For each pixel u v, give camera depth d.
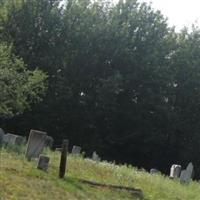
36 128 52.03
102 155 55.00
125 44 56.72
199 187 25.34
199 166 56.47
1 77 34.72
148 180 21.00
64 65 54.31
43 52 54.16
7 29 53.69
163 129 56.31
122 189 16.59
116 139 55.00
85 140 54.22
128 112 55.66
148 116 56.16
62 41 55.19
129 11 59.56
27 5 54.47
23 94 37.97
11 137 22.27
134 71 56.50
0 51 36.06
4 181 13.19
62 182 14.89
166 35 59.97
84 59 55.28
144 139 55.56
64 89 52.88
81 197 14.27
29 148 17.30
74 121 53.62
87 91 55.06
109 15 58.88
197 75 58.44
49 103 52.09
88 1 59.25
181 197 19.78
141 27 58.53
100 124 54.91
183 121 56.84
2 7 54.47
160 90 57.00
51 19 55.06
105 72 56.41
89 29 56.31
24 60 51.84
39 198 12.93
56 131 53.38
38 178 14.52
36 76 37.75
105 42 56.38
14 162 15.75
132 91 56.66
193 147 56.59
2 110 35.16
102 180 17.77
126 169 22.80
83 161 21.44
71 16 56.31
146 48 57.69
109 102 53.94
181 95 58.03
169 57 59.41
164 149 56.84
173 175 28.06
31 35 54.00
